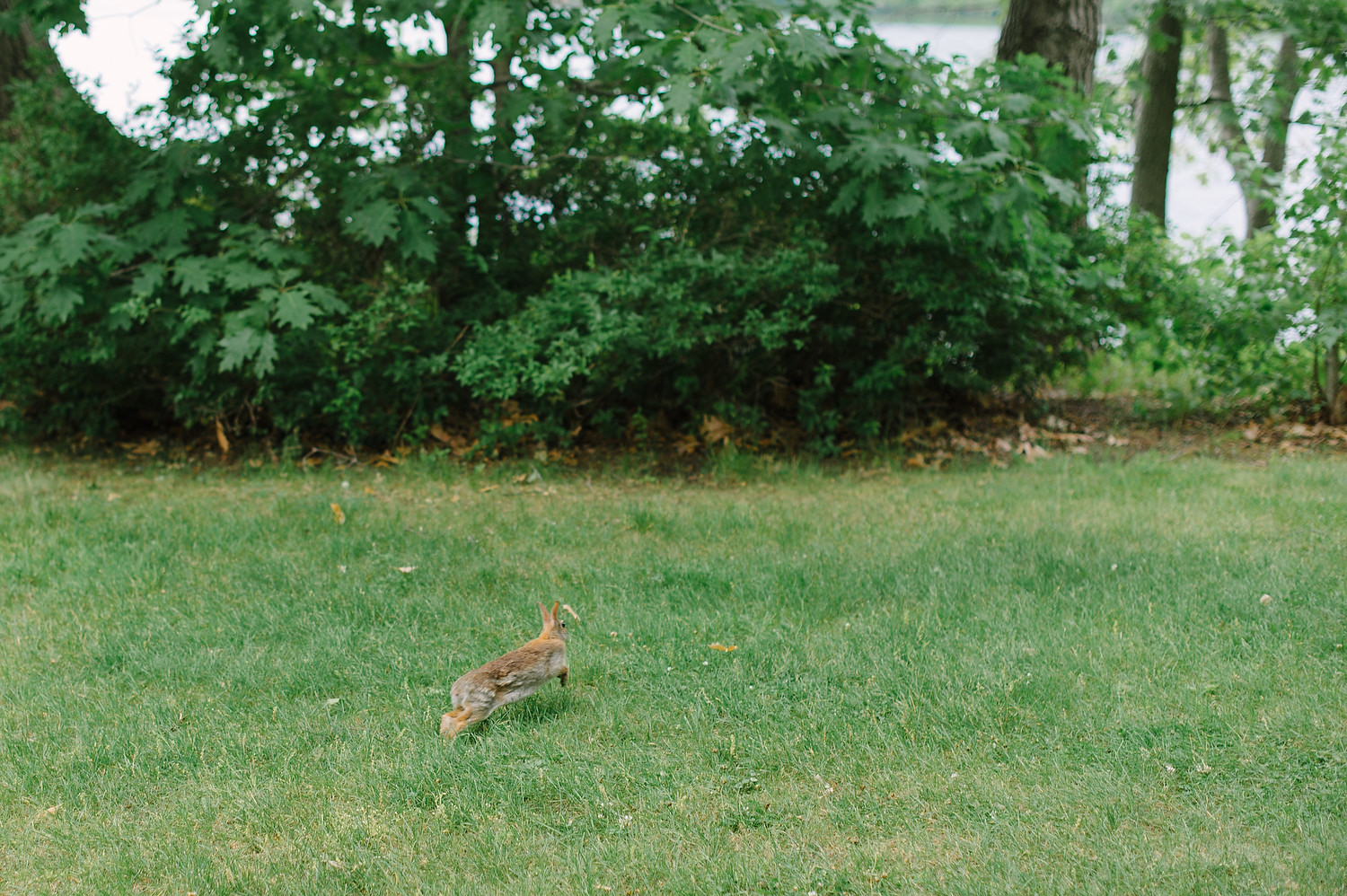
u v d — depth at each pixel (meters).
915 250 8.88
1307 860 3.10
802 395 9.20
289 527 6.85
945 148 8.55
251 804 3.55
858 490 8.19
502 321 8.61
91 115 8.50
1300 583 5.39
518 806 3.57
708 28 7.16
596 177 9.29
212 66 8.32
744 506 7.57
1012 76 8.66
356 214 8.20
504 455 9.05
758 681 4.53
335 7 7.77
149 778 3.77
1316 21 13.14
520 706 4.36
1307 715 4.01
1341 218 9.37
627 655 4.84
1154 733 3.94
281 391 8.88
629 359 8.71
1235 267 10.10
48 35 8.37
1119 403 11.46
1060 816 3.43
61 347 8.69
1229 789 3.55
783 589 5.62
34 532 6.70
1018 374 10.04
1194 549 6.11
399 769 3.78
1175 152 20.77
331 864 3.21
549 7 8.32
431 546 6.46
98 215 8.05
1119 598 5.31
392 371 8.52
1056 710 4.16
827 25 7.62
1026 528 6.78
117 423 9.55
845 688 4.47
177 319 8.27
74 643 4.98
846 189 8.00
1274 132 15.08
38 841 3.38
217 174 8.78
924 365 9.48
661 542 6.73
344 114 8.98
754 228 8.90
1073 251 9.98
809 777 3.76
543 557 6.36
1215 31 17.75
